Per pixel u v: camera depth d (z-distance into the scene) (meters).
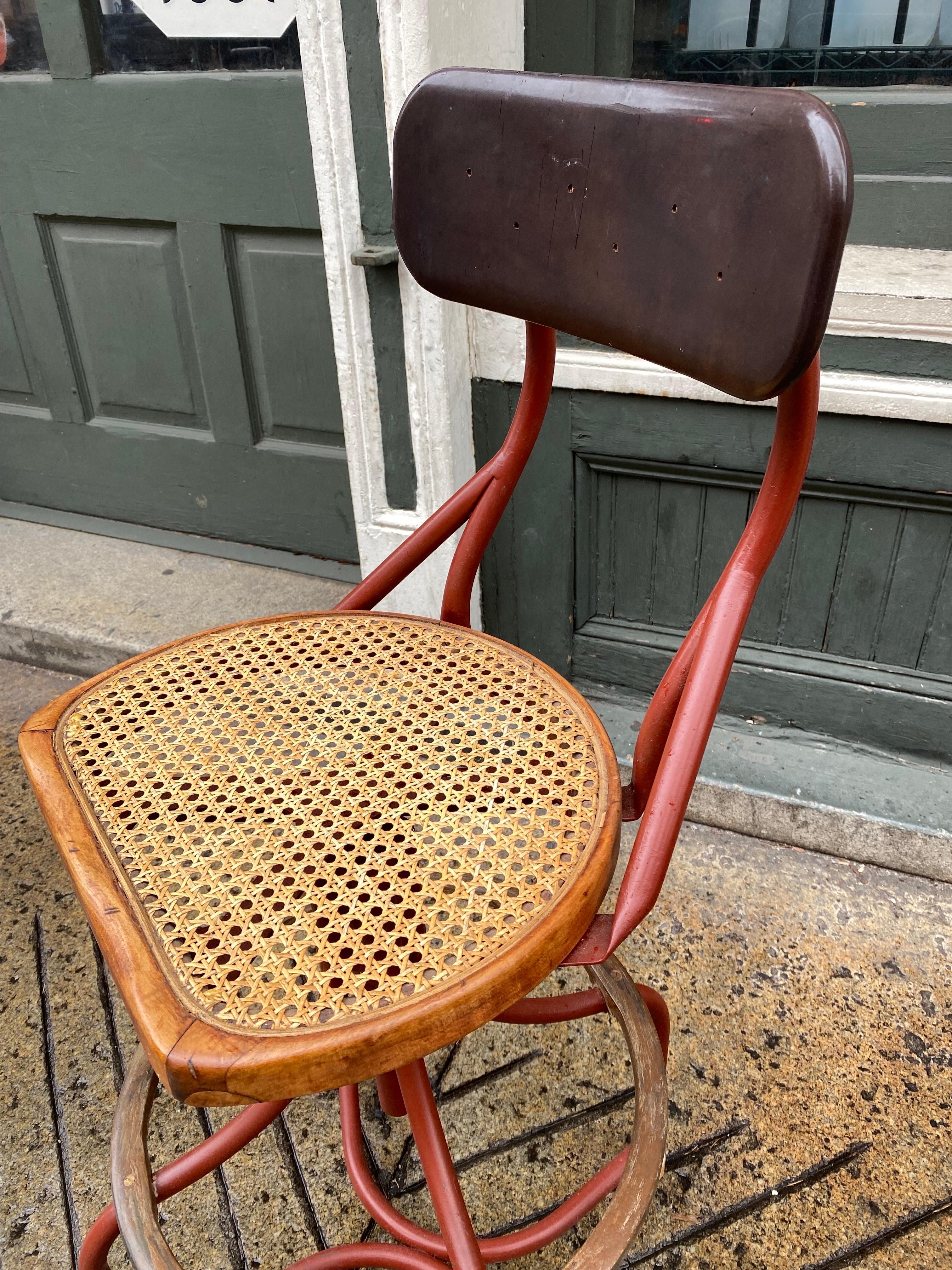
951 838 1.38
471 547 0.90
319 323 1.82
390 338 1.42
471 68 0.72
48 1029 1.24
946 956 1.30
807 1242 0.97
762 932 1.35
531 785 0.67
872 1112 1.10
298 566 2.09
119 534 2.25
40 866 1.50
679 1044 1.19
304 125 1.61
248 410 1.98
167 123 1.71
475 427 1.51
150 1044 0.49
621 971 0.81
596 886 0.58
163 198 1.80
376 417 1.50
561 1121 1.11
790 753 1.55
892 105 1.24
